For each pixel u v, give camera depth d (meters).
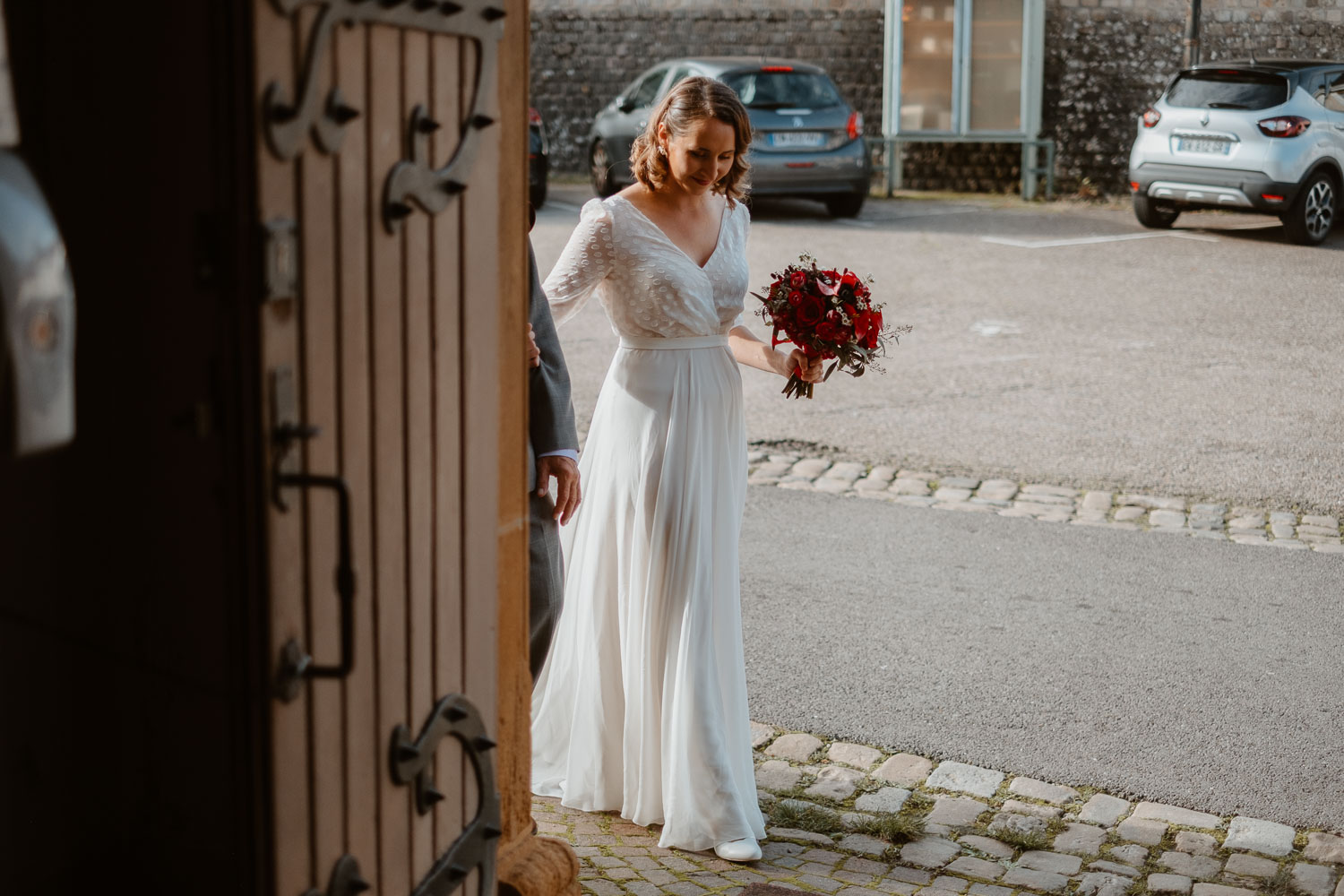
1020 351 8.98
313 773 1.80
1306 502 6.22
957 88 16.56
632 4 18.02
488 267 2.20
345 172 1.75
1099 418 7.50
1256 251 12.60
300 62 1.62
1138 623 4.91
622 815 3.47
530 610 3.16
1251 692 4.35
